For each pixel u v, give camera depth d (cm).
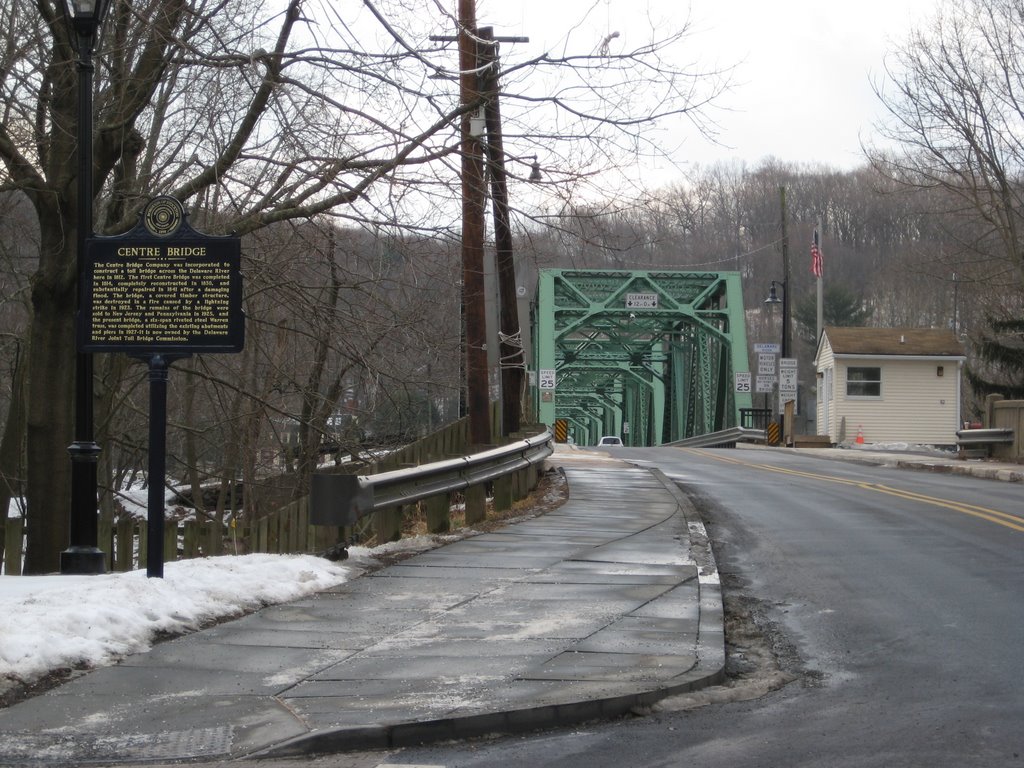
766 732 637
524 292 2330
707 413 5644
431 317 1777
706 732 638
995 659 813
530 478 1967
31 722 630
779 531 1519
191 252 942
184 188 1423
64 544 1423
